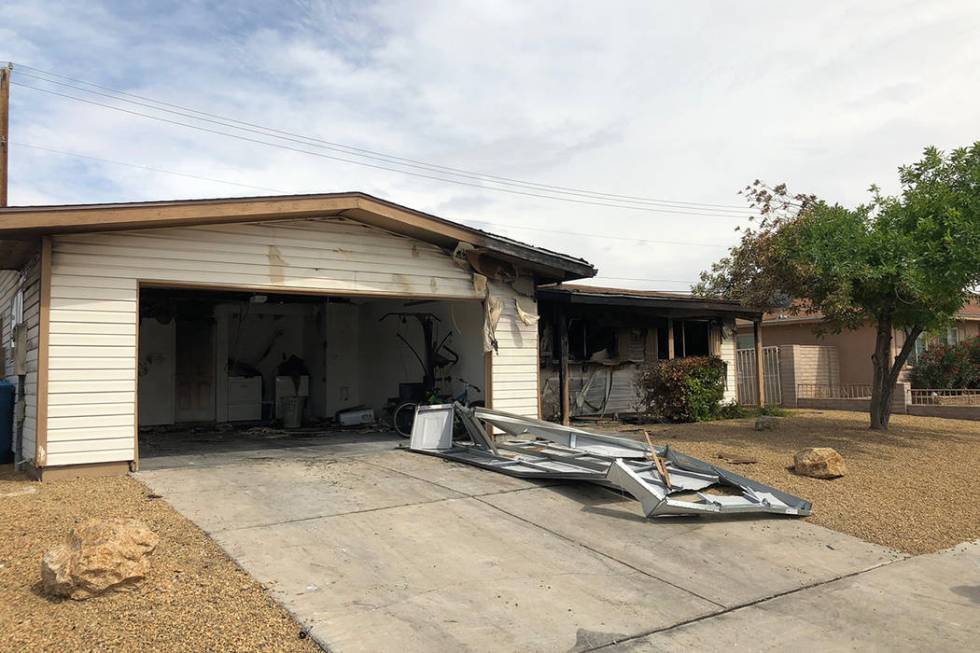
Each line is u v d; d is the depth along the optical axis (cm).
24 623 379
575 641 406
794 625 443
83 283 754
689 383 1390
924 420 1409
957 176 1021
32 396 777
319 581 468
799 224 1109
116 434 765
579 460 822
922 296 996
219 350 1449
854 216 1023
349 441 1112
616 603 466
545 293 1237
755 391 1862
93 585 412
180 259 817
